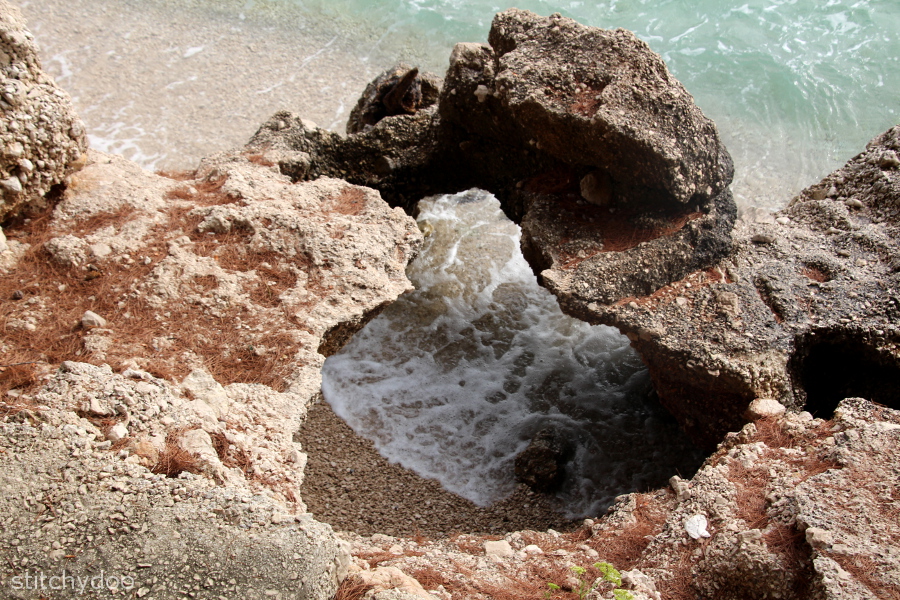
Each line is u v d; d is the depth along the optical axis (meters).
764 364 3.71
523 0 7.66
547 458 4.34
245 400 3.19
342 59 7.45
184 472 2.83
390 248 3.79
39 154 3.56
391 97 5.23
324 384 4.79
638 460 4.46
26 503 2.67
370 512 4.11
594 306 3.91
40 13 7.80
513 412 4.72
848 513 2.90
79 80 6.95
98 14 7.93
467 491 4.30
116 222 3.70
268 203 3.89
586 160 4.15
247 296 3.54
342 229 3.82
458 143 4.79
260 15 8.03
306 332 3.43
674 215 4.13
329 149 4.88
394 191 5.01
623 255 4.01
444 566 3.07
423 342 5.11
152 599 2.54
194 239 3.71
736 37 6.74
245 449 3.04
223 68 7.28
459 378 4.90
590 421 4.65
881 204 4.18
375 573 2.80
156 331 3.38
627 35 4.09
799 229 4.20
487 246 5.78
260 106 6.79
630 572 2.96
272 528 2.68
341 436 4.51
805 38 6.57
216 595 2.55
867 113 5.92
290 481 3.02
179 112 6.68
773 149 5.84
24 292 3.43
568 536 3.35
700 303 3.91
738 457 3.28
